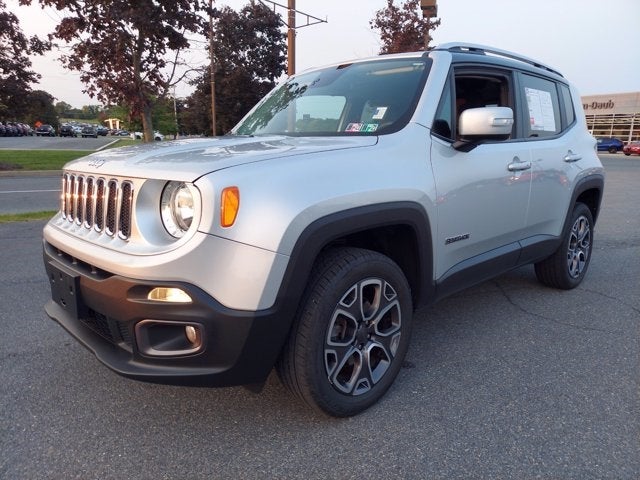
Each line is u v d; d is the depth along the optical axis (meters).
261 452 2.35
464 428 2.54
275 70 23.78
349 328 2.55
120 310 2.21
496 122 2.87
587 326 3.85
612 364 3.23
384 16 19.61
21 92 15.36
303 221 2.21
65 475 2.19
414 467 2.26
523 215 3.73
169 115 53.09
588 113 53.41
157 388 2.91
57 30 10.16
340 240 2.71
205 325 2.11
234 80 23.11
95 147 31.56
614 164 27.12
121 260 2.19
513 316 4.05
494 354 3.37
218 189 2.08
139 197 2.25
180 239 2.12
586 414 2.66
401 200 2.63
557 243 4.27
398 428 2.54
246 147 2.62
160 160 2.37
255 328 2.15
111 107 11.73
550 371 3.13
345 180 2.41
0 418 2.59
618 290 4.73
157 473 2.21
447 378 3.04
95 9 9.95
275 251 2.14
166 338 2.22
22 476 2.18
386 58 3.55
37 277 4.92
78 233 2.62
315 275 2.40
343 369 2.63
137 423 2.57
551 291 4.68
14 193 11.13
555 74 4.48
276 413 2.66
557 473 2.21
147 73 11.11
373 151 2.65
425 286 2.95
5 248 6.07
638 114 48.59
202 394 2.85
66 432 2.49
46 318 3.90
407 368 3.17
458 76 3.31
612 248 6.54
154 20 10.22
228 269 2.10
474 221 3.23
